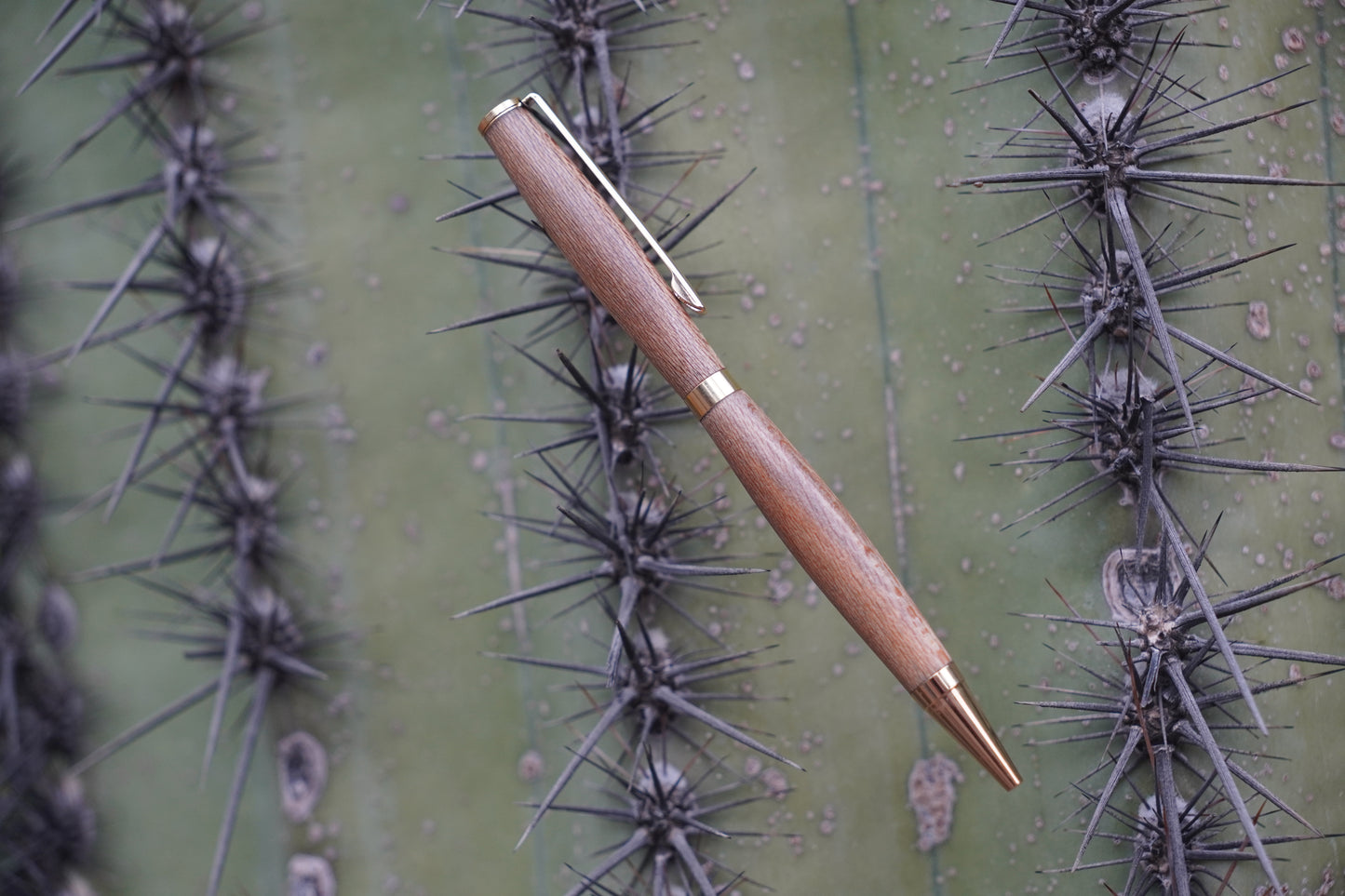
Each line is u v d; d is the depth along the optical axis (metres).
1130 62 0.49
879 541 0.50
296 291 0.52
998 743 0.44
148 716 0.53
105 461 0.54
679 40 0.50
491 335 0.51
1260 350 0.50
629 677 0.48
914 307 0.50
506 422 0.51
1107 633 0.48
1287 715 0.49
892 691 0.49
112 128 0.54
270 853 0.52
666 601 0.49
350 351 0.52
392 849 0.51
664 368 0.46
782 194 0.50
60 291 0.54
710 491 0.50
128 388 0.54
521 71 0.51
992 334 0.49
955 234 0.50
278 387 0.52
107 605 0.54
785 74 0.50
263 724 0.52
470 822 0.51
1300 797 0.49
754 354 0.50
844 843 0.49
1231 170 0.49
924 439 0.50
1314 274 0.51
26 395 0.54
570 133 0.48
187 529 0.53
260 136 0.52
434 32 0.52
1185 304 0.49
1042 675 0.49
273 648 0.51
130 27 0.52
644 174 0.50
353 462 0.52
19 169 0.54
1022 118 0.49
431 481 0.51
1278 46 0.51
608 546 0.48
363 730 0.51
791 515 0.45
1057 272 0.49
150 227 0.54
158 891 0.53
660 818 0.48
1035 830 0.49
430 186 0.52
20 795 0.54
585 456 0.50
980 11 0.50
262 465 0.52
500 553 0.51
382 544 0.52
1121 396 0.48
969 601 0.49
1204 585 0.48
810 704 0.49
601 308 0.50
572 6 0.50
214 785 0.52
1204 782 0.48
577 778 0.50
